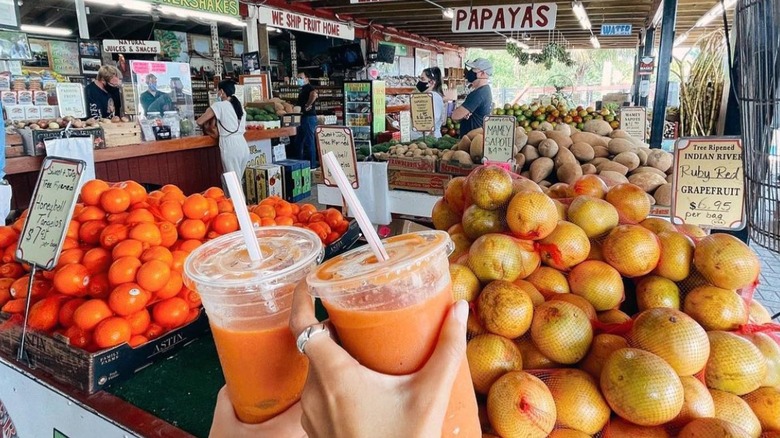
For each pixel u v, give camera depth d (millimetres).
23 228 1376
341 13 11844
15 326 1338
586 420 922
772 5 914
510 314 1006
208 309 695
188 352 1377
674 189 1802
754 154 1001
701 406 931
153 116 4961
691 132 4305
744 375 991
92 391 1183
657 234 1252
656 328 964
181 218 1588
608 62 29031
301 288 612
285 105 7637
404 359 552
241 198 747
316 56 13711
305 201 6715
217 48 9078
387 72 15328
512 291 1040
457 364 535
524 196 1187
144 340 1305
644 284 1202
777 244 977
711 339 1039
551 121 5301
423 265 562
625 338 1024
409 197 3154
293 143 8719
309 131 8383
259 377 690
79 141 3990
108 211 1516
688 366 939
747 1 973
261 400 698
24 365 1322
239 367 689
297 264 695
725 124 3377
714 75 4141
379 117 6152
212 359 1340
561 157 2943
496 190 1257
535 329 1035
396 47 15875
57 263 1367
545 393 913
